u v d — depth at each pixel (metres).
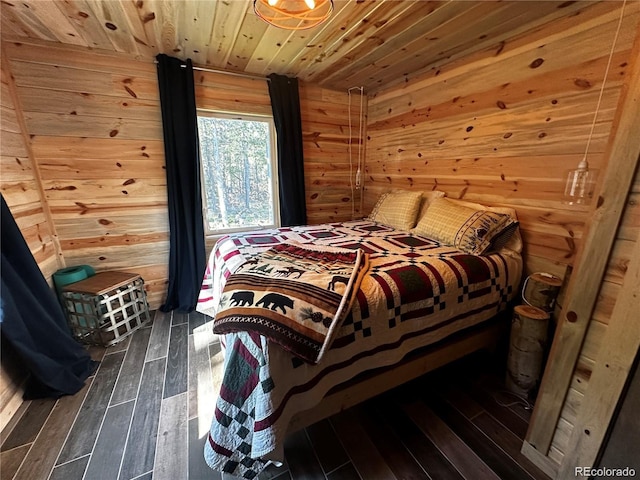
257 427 0.98
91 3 1.50
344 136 3.17
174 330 2.21
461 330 1.57
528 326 1.46
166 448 1.26
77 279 2.10
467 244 1.74
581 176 1.48
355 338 1.20
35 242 1.92
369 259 1.58
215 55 2.21
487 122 2.00
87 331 2.00
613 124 0.87
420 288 1.38
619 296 0.88
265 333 1.01
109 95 2.17
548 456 1.15
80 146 2.15
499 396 1.56
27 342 1.41
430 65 2.37
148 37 1.91
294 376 1.05
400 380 1.44
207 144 2.63
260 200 2.97
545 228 1.72
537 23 1.65
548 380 1.12
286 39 1.93
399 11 1.57
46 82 1.99
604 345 0.93
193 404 1.50
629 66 0.82
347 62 2.34
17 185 1.80
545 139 1.68
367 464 1.20
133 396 1.55
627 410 0.90
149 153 2.38
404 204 2.45
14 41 1.87
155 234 2.51
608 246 0.90
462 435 1.33
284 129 2.72
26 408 1.46
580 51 1.49
